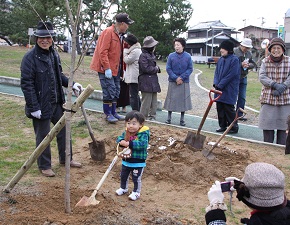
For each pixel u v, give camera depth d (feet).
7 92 38.73
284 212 6.84
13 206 13.35
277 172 6.88
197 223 13.29
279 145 22.81
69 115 12.55
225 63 24.99
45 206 13.50
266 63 22.58
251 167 7.10
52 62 16.63
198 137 19.71
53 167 18.19
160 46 127.03
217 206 7.55
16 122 27.12
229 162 19.24
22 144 21.76
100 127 25.53
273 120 22.79
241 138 24.32
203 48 196.24
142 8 121.49
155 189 16.24
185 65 26.73
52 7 64.18
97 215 12.65
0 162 18.56
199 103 40.32
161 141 20.77
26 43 103.96
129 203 14.43
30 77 15.85
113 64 25.66
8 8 95.91
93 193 13.73
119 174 17.63
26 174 17.07
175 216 13.65
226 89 25.20
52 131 13.53
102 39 25.08
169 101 27.25
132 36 27.14
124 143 14.48
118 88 26.89
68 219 12.35
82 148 21.39
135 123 14.49
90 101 35.83
